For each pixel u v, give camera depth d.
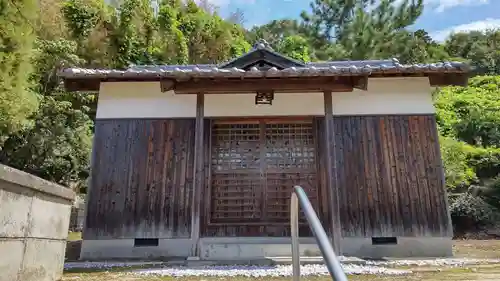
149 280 3.57
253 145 6.05
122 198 5.81
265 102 6.05
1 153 8.70
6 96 7.41
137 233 5.68
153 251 5.64
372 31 19.45
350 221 5.62
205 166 5.89
